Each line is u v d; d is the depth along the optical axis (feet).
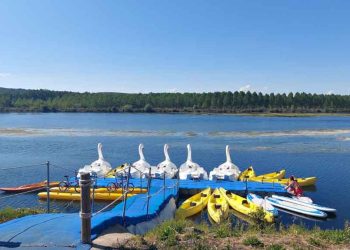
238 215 73.46
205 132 250.37
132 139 213.87
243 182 97.66
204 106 562.25
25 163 137.39
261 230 36.50
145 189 86.38
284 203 79.87
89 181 28.32
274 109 540.93
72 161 142.51
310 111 533.96
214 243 29.86
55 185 95.55
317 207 76.69
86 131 258.37
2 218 45.52
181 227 34.04
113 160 147.43
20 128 278.67
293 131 253.85
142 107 589.32
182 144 191.62
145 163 106.22
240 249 28.63
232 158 149.07
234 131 256.11
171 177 103.24
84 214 28.22
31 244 28.12
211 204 76.23
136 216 41.96
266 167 131.44
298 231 35.37
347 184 104.32
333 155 154.20
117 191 86.89
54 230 31.12
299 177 114.52
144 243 28.91
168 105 590.96
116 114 525.75
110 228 34.01
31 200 87.45
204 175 103.45
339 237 31.76
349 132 246.06
